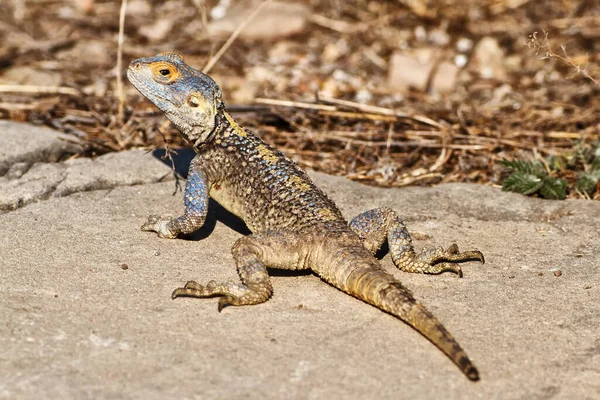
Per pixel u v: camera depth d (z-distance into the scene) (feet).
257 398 25.64
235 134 38.52
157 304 31.17
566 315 31.81
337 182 45.73
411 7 83.15
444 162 51.96
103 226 38.42
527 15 82.23
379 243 35.40
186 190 37.52
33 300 30.94
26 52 72.28
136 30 78.89
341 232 33.68
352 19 82.43
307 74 70.90
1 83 64.95
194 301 31.50
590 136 55.52
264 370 27.09
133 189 43.27
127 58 72.28
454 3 83.25
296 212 35.29
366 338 29.27
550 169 49.60
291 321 30.32
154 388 25.91
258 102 58.18
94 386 25.88
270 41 78.02
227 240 38.14
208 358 27.63
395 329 29.91
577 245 38.73
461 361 26.73
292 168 37.83
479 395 26.37
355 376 26.96
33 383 25.86
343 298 32.24
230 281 33.06
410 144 53.26
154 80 38.29
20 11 82.12
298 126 56.54
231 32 77.87
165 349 28.04
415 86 68.54
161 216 39.86
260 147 38.27
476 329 30.40
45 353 27.45
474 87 68.23
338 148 54.29
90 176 44.29
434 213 42.27
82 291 31.89
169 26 79.82
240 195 38.01
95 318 29.89
